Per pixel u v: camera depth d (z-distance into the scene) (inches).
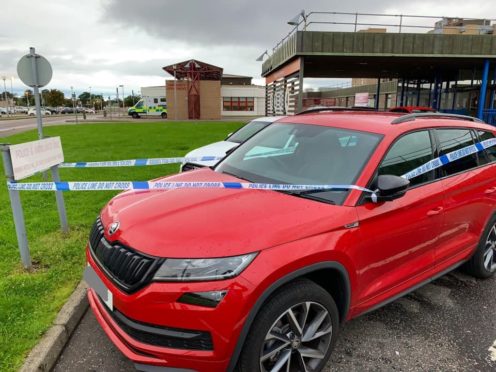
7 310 125.9
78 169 385.1
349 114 150.0
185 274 82.8
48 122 1469.0
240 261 83.9
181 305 81.9
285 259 87.0
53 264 160.2
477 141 154.5
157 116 2036.2
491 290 156.5
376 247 108.4
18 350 107.6
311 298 94.0
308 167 122.9
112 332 95.2
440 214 129.0
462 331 127.9
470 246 150.5
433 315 137.3
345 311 105.1
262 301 84.8
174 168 394.0
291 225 93.0
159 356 84.5
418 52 690.8
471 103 1079.0
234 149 155.8
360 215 103.6
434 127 136.9
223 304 81.3
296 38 667.4
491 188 153.3
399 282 121.2
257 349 87.0
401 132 123.3
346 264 99.8
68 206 248.7
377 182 107.7
